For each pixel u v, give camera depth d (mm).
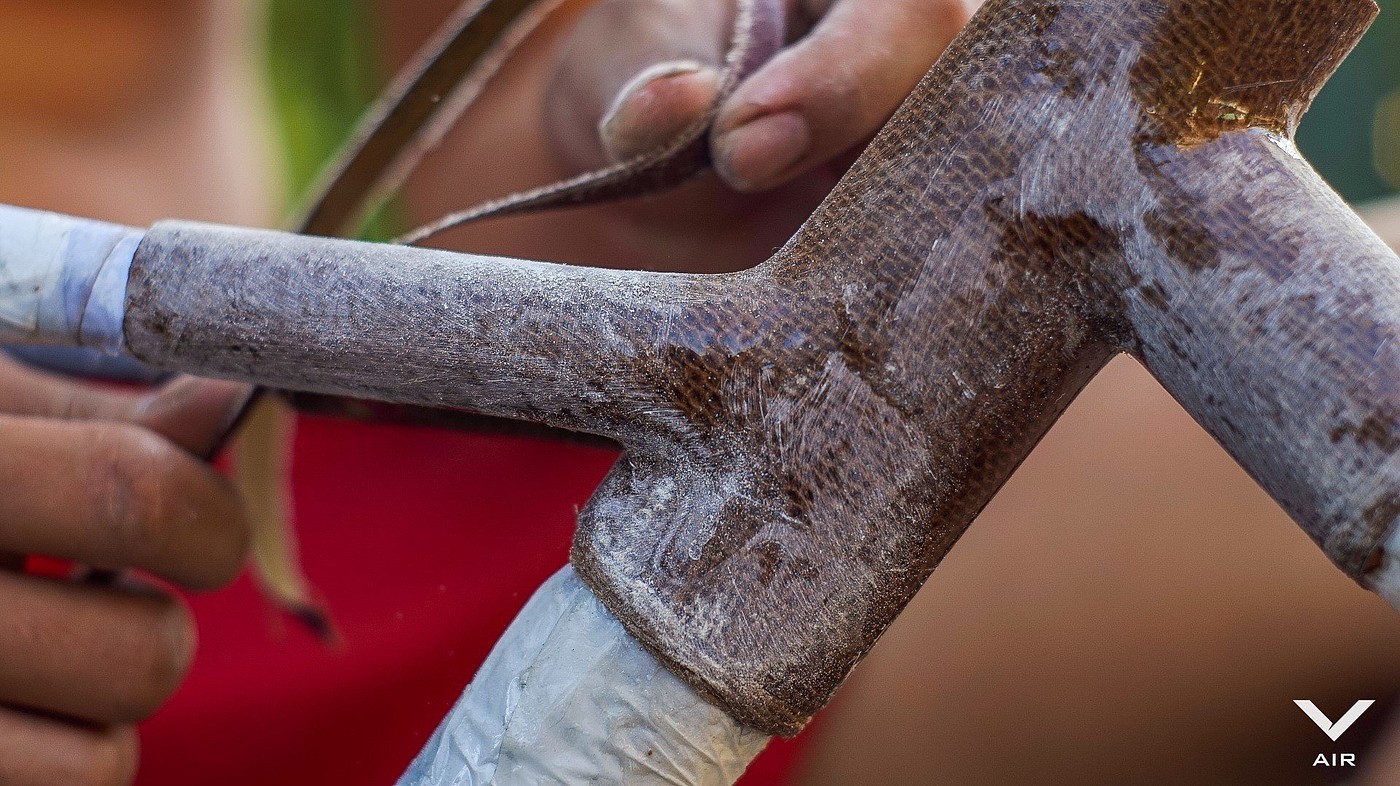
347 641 732
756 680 472
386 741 756
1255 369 460
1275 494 466
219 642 739
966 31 480
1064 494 828
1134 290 469
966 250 475
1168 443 824
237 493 573
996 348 475
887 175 480
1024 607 831
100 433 553
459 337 482
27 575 562
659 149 558
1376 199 1226
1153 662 845
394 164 598
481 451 685
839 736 848
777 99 547
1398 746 815
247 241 495
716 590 474
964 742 861
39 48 783
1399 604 456
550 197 562
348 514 709
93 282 496
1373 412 452
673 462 482
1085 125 469
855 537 476
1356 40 474
